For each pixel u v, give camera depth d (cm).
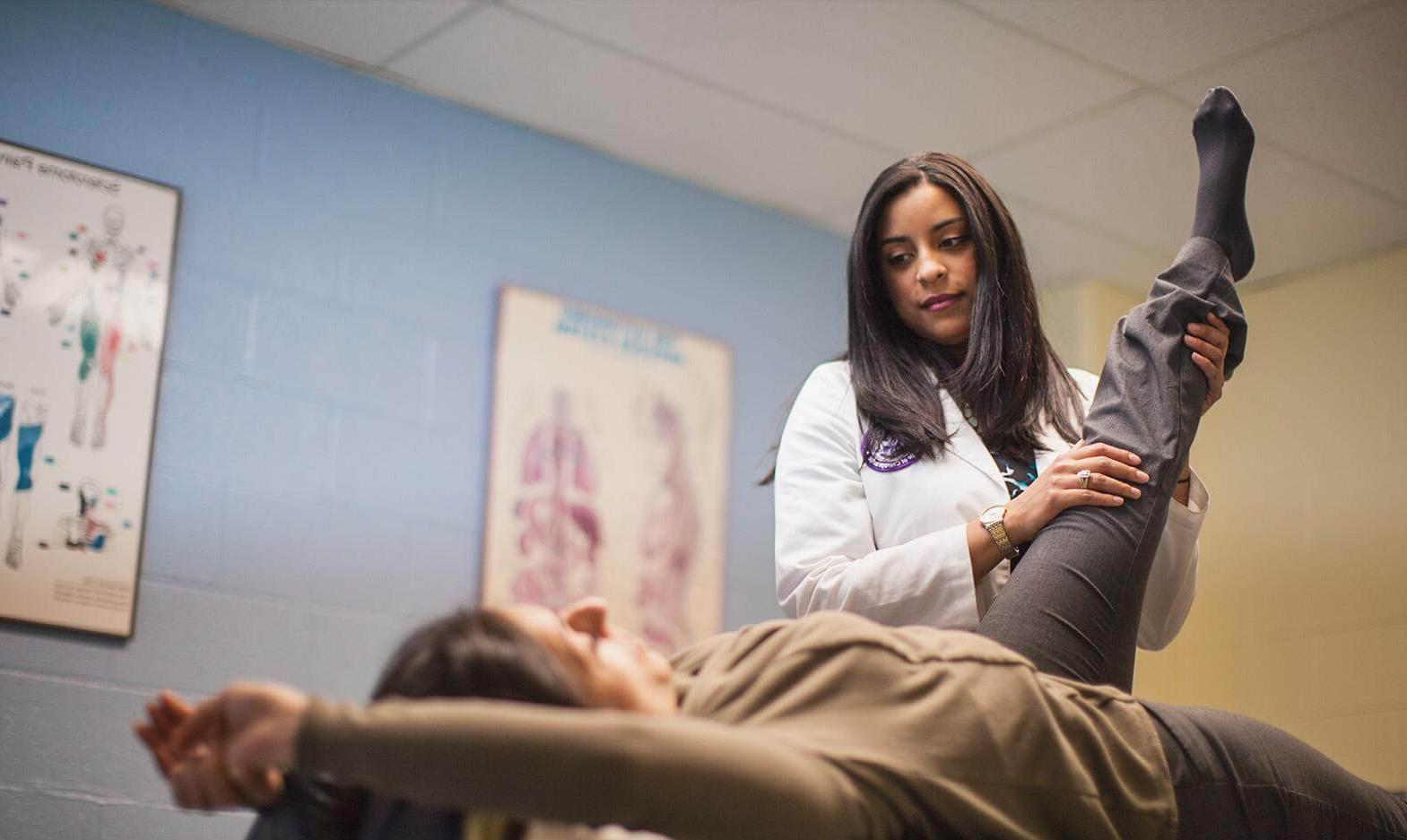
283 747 112
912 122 388
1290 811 164
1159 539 177
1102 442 182
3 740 288
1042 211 429
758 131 395
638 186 412
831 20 343
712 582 395
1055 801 139
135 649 306
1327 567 436
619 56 361
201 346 328
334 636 332
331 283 350
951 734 134
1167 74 361
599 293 395
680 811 113
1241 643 448
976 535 182
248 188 343
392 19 346
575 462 378
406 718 111
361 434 347
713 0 337
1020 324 205
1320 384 447
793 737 130
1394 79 356
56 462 305
